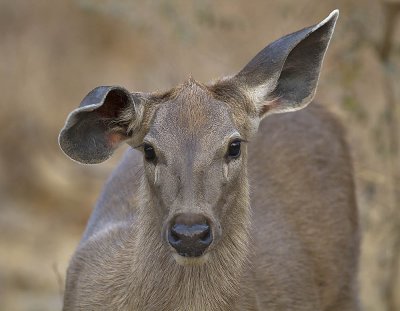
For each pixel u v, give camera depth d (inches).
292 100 1005.2
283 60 970.7
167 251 965.2
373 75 1701.5
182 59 1787.6
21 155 2241.6
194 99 942.4
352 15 1510.8
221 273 976.3
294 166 1179.9
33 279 1889.8
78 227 2096.5
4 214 2110.0
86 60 2500.0
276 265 1106.1
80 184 2194.9
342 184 1236.5
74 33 2534.5
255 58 982.4
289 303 1110.4
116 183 1123.9
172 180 916.0
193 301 968.9
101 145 955.3
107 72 2479.1
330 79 1499.8
